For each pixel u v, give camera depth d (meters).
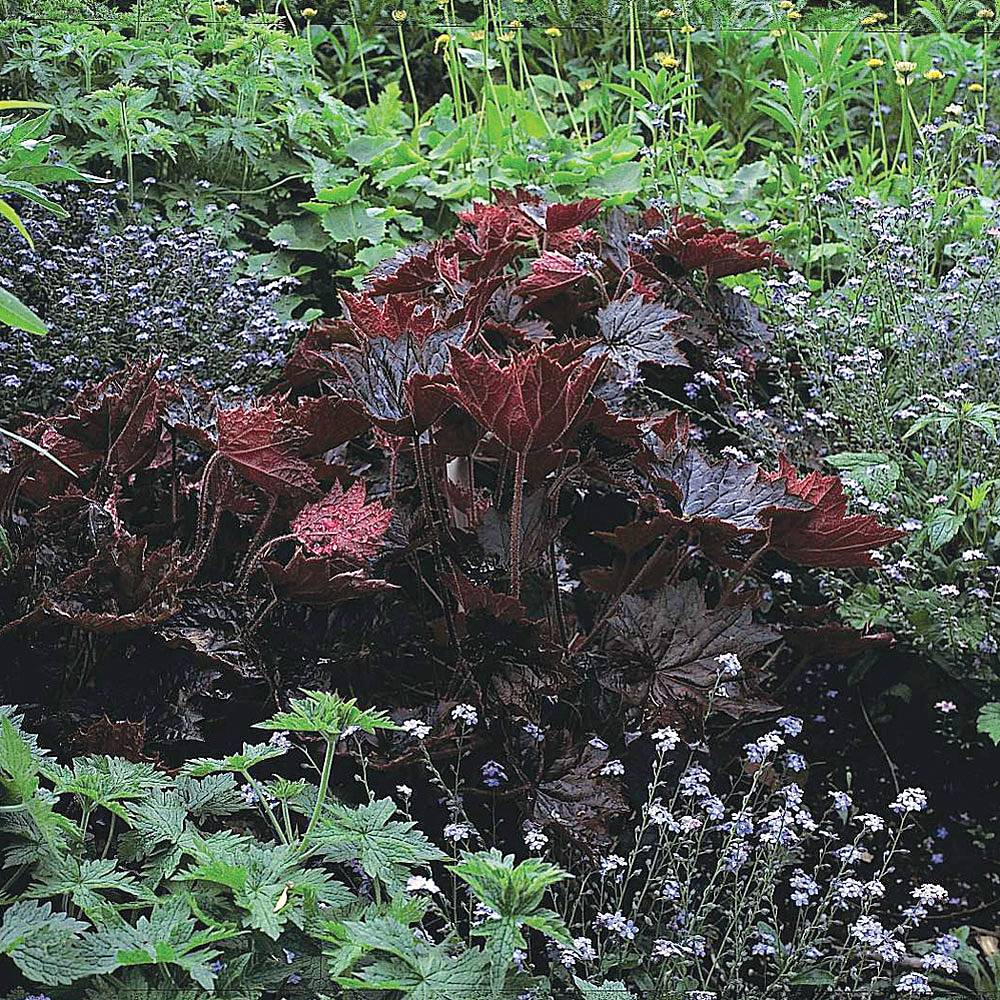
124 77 4.27
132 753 2.06
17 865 1.71
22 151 2.68
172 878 1.72
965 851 2.80
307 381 3.06
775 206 4.67
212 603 2.32
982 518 3.08
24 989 1.65
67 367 3.12
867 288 3.76
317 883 1.66
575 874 2.40
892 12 6.36
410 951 1.54
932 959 2.12
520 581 2.58
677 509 2.60
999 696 2.88
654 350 2.97
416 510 2.69
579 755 2.39
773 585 3.14
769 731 2.91
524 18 5.82
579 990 1.93
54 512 2.37
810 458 3.31
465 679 2.41
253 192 4.37
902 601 2.94
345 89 5.64
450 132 4.91
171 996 1.50
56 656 2.29
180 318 3.32
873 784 2.93
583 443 2.77
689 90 5.01
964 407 3.00
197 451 2.71
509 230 3.51
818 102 4.94
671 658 2.46
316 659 2.38
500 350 3.26
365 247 4.34
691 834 2.50
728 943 2.50
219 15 4.97
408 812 2.28
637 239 3.58
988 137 4.14
